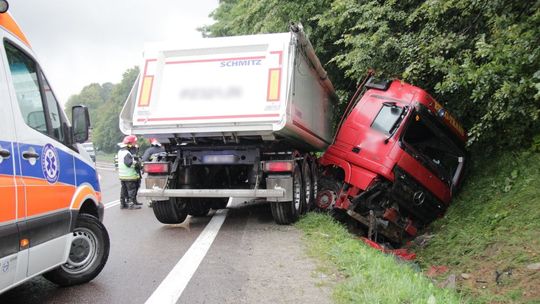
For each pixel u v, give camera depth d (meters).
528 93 6.61
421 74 9.81
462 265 7.94
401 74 9.98
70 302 4.66
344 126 10.15
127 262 6.18
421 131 9.98
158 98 8.12
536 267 6.73
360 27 10.54
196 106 7.96
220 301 4.58
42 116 4.66
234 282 5.16
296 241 7.08
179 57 8.21
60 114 5.09
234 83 7.93
